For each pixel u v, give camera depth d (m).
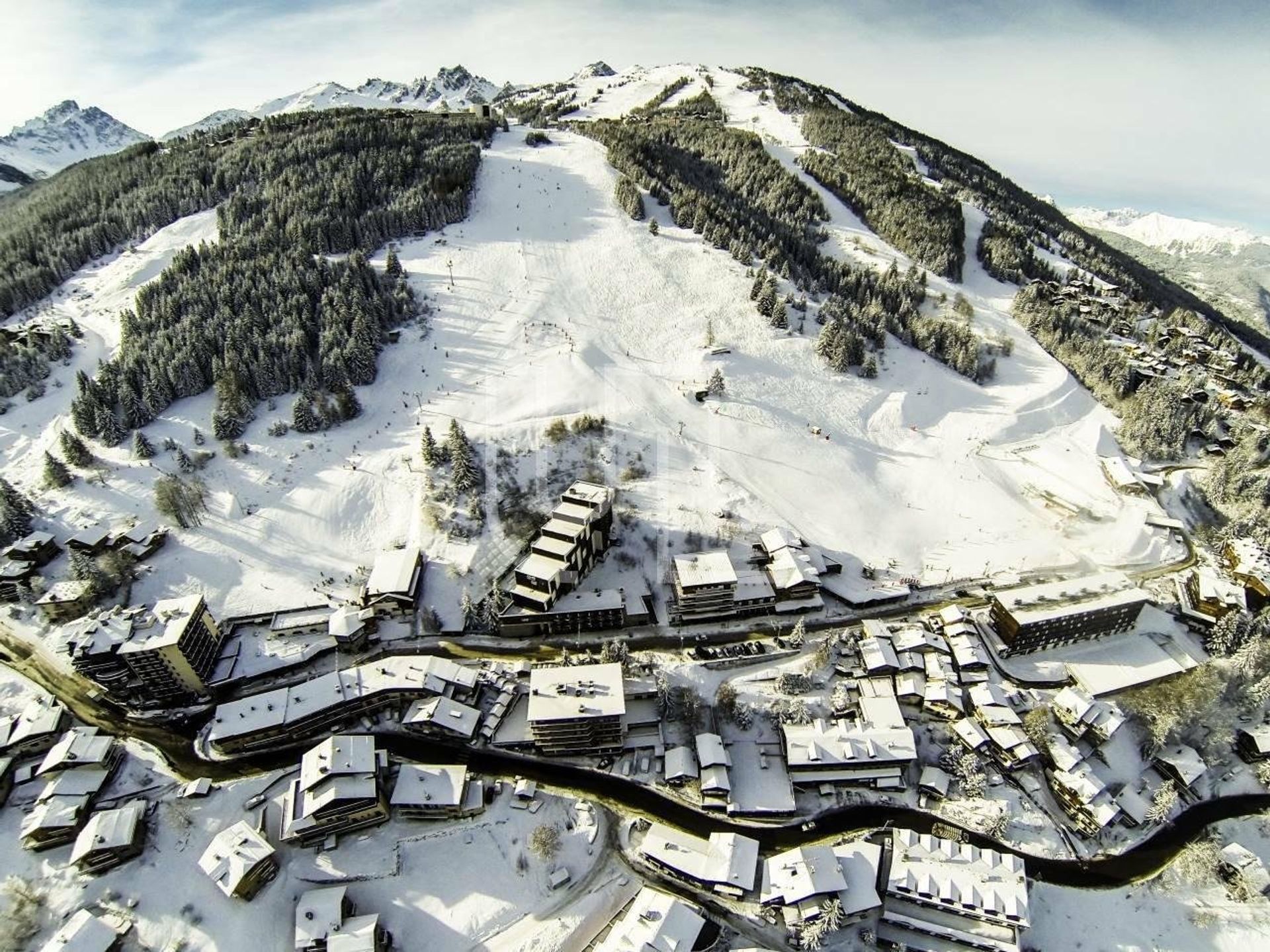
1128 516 144.75
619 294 190.38
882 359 184.62
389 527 134.00
